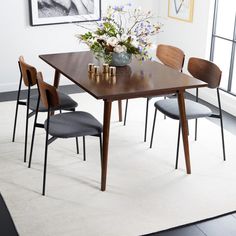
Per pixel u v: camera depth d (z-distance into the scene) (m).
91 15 5.73
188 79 3.43
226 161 3.74
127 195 3.19
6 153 3.80
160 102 3.85
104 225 2.83
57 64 3.81
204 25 5.21
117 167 3.60
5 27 5.38
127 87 3.18
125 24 5.96
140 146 4.00
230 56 5.09
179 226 2.84
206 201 3.13
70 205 3.04
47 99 3.03
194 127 4.47
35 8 5.41
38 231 2.75
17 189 3.23
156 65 3.87
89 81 3.31
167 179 3.43
